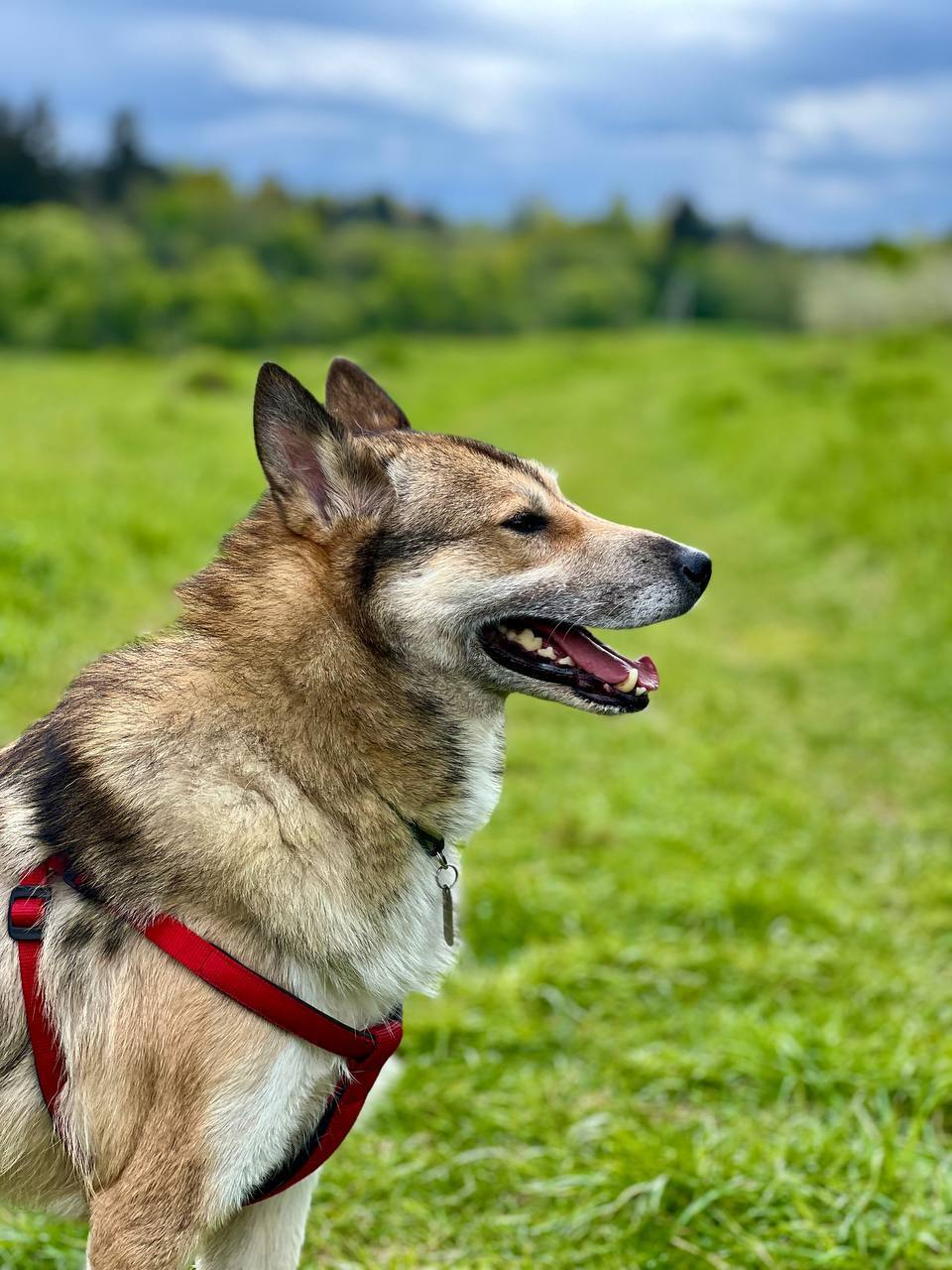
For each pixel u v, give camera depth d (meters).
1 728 1.70
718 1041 1.32
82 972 0.88
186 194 27.08
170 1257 0.87
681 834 1.83
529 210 34.62
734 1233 1.09
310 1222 1.14
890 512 3.78
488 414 8.30
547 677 0.98
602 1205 1.13
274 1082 0.88
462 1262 1.10
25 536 2.32
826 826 1.93
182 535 2.90
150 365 11.23
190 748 0.90
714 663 2.84
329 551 0.95
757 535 4.17
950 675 2.60
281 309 22.61
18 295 19.12
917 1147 1.16
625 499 4.89
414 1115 1.25
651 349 13.14
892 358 8.43
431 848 0.95
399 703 0.94
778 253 32.50
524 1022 1.37
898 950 1.53
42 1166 0.91
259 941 0.89
